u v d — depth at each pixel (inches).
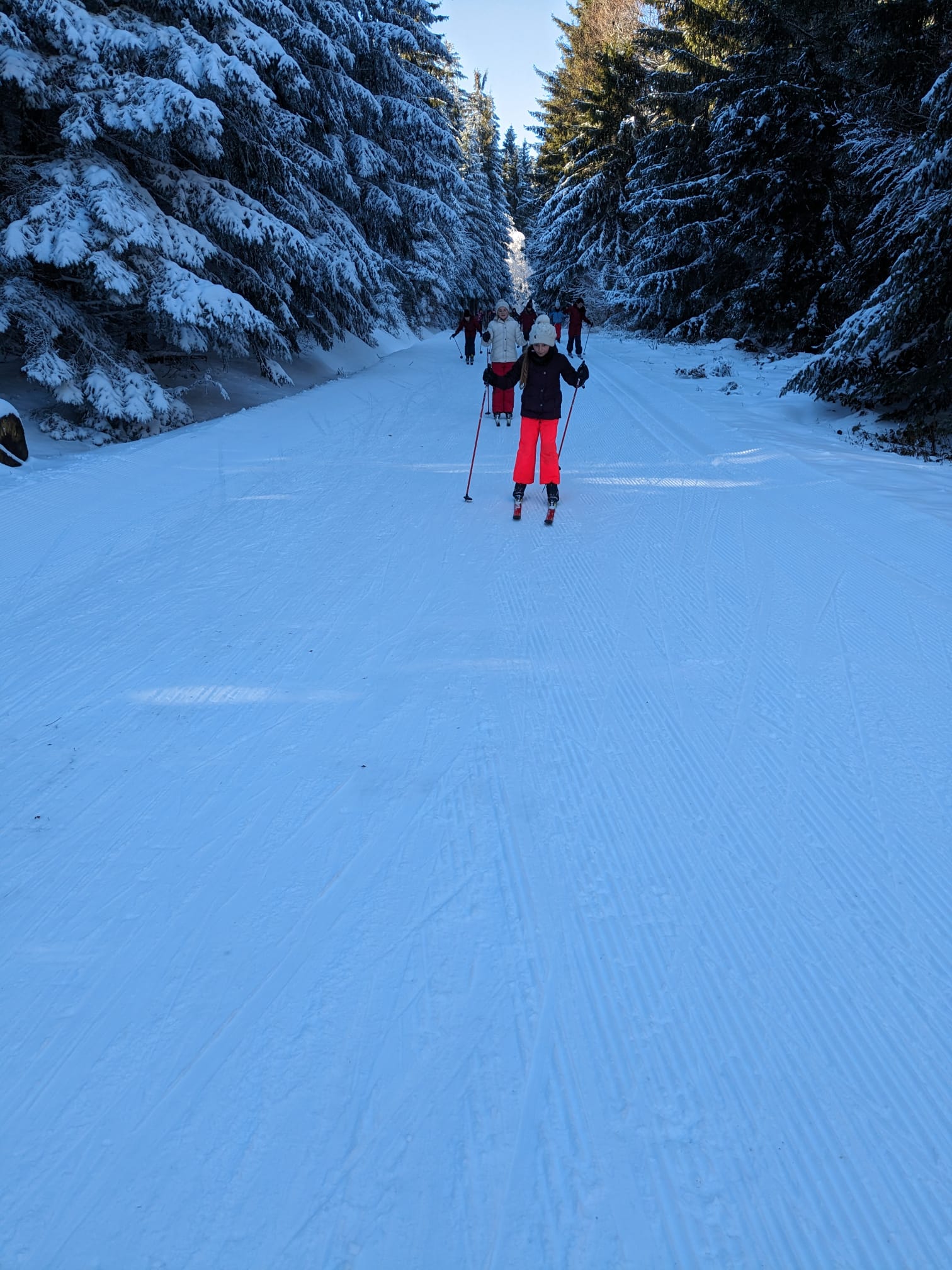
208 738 136.9
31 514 255.3
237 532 248.8
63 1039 81.7
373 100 710.5
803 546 225.6
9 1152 70.6
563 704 147.3
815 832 112.9
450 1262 62.3
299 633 177.5
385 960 91.8
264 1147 71.3
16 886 103.0
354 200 748.6
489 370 266.2
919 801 118.7
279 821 116.0
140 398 385.4
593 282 1275.8
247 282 505.0
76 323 387.9
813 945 93.9
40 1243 63.2
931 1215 65.9
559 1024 83.8
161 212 410.3
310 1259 62.4
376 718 143.0
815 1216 66.0
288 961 91.8
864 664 158.6
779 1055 80.3
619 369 645.9
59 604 194.2
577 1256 62.8
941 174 368.5
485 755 131.9
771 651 165.3
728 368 606.2
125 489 289.7
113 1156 70.4
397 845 110.8
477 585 204.8
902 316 380.2
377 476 321.7
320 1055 80.3
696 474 311.3
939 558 212.7
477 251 1797.5
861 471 304.7
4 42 345.7
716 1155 71.0
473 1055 80.4
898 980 89.0
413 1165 69.9
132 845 110.8
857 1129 73.1
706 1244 63.9
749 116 692.1
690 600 191.9
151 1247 63.1
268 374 544.1
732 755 130.7
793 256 689.6
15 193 370.3
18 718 143.7
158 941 94.5
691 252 904.9
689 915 98.6
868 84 524.7
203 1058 79.8
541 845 111.0
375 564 220.7
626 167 1251.2
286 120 573.6
